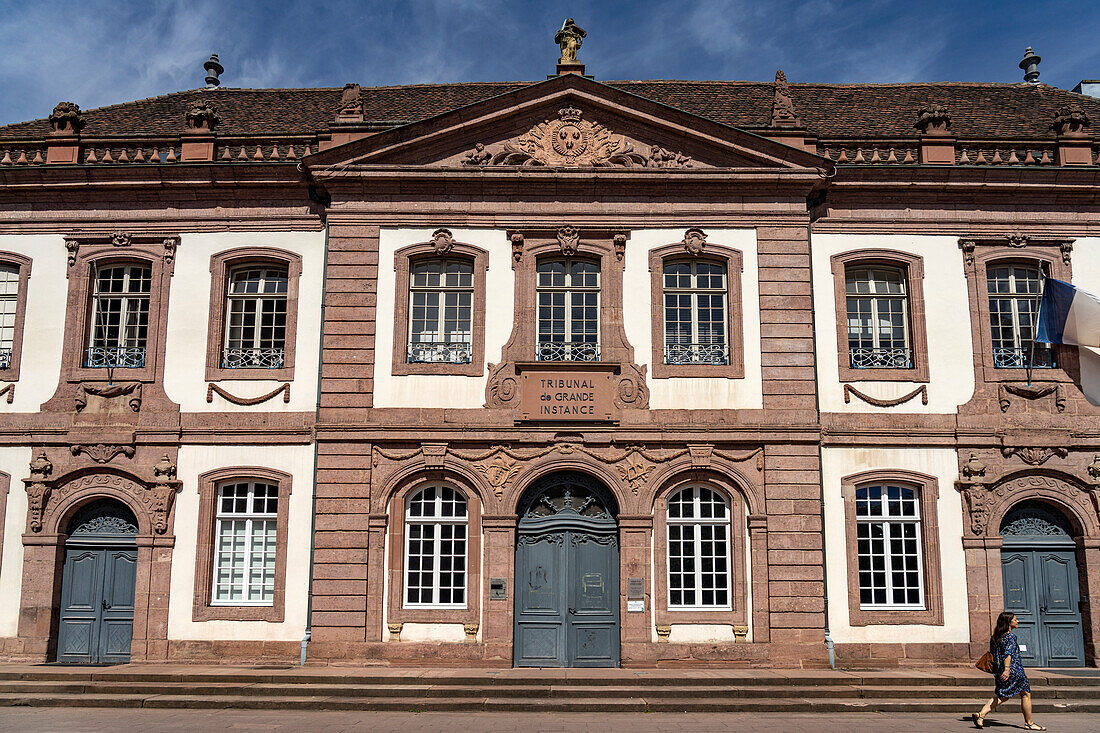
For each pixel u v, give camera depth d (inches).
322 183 713.6
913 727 516.4
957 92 965.2
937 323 722.8
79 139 757.9
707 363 704.4
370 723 516.4
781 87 747.4
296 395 704.4
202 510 690.2
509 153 716.7
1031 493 698.8
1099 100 934.4
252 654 668.7
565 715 551.8
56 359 719.1
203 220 735.1
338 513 672.4
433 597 671.8
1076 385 715.4
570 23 744.3
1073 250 738.2
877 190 733.3
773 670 642.2
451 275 719.7
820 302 722.8
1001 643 519.5
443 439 679.1
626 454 681.6
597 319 712.4
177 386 709.9
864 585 689.0
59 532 693.9
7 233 739.4
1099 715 560.7
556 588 674.8
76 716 534.9
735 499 679.1
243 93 957.2
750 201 722.8
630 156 719.7
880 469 696.4
